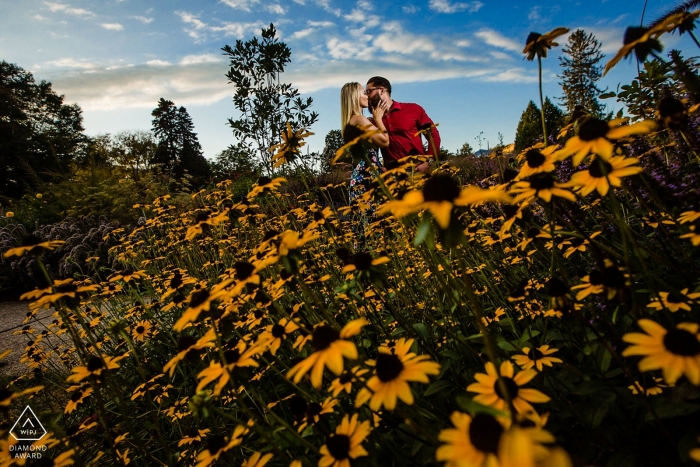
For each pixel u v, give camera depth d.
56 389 3.47
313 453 1.62
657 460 1.17
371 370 1.30
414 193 1.12
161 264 5.48
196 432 2.10
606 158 1.11
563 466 0.58
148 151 30.31
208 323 2.38
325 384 2.01
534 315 1.89
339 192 6.20
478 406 0.75
